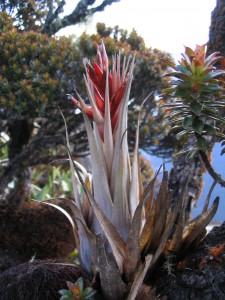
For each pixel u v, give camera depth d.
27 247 3.65
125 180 1.49
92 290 1.37
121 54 3.74
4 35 3.70
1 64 3.65
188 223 1.66
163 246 1.48
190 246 1.58
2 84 3.45
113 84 1.54
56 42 3.70
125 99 1.47
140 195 1.58
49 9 4.38
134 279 1.37
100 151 1.49
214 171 1.57
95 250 1.42
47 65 3.60
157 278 1.53
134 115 3.83
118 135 1.47
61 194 4.75
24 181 4.00
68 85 3.49
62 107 3.63
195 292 1.41
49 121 3.90
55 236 3.69
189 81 1.48
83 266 1.53
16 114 3.47
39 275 1.52
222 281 1.38
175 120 1.60
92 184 1.58
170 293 1.44
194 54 1.54
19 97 3.41
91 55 3.70
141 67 3.84
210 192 1.59
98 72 1.54
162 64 4.12
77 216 1.51
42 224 3.67
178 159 2.03
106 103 1.46
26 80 3.43
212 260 1.46
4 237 3.60
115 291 1.38
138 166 1.58
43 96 3.38
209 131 1.51
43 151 4.38
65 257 3.77
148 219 1.43
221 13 2.03
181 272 1.49
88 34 3.81
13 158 4.12
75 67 3.55
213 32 2.06
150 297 1.41
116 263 1.34
